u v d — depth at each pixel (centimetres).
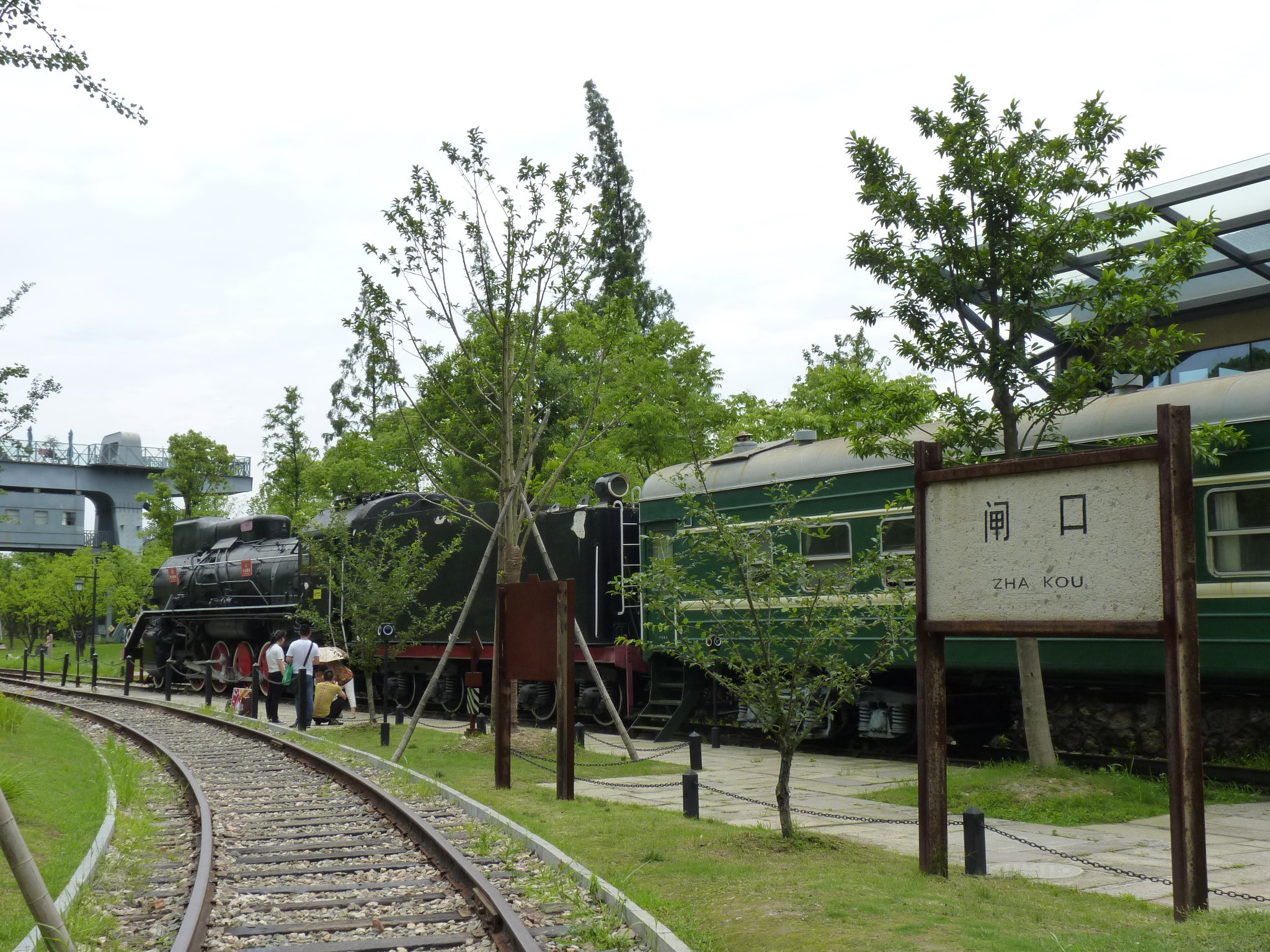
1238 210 1234
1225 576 1091
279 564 2545
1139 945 539
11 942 559
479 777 1245
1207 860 801
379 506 2223
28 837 829
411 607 2159
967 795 1046
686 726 1723
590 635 1806
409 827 909
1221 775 1118
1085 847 855
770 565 868
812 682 860
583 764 1371
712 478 1620
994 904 648
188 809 1050
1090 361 1111
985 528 723
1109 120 1087
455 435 2584
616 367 1820
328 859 815
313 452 4084
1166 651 630
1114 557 659
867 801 1098
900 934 572
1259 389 1083
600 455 2719
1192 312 1420
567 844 844
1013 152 1110
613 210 4153
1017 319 1111
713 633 909
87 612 5116
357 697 2602
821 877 704
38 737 1489
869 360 3572
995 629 709
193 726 1888
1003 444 1226
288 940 608
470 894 681
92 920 624
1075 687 1294
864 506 1412
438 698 2166
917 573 755
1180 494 632
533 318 1574
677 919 624
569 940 594
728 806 1064
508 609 1176
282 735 1711
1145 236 1382
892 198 1131
